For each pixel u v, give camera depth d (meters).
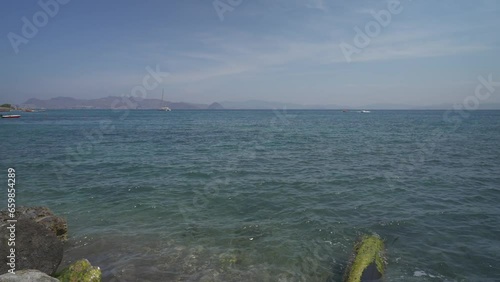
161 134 45.72
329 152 28.06
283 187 16.20
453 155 26.19
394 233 10.42
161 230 10.64
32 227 7.52
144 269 8.05
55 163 22.62
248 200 14.04
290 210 12.69
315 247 9.46
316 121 86.12
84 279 6.76
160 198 14.28
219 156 25.84
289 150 29.28
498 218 11.73
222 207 13.11
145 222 11.40
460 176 18.64
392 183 17.05
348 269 7.96
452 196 14.64
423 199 14.19
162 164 22.30
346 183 17.05
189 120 90.62
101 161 23.42
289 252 9.12
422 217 11.88
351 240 9.97
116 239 9.89
